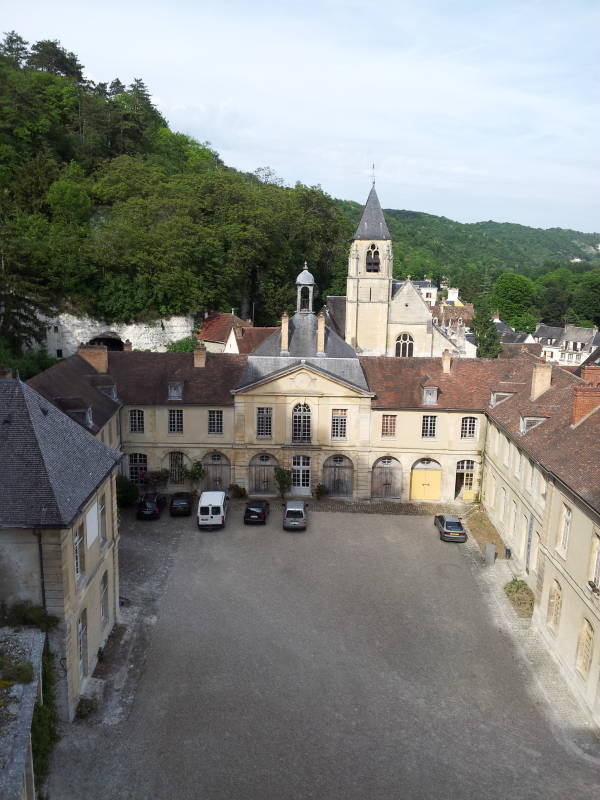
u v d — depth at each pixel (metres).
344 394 45.62
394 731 23.44
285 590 33.53
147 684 25.64
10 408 22.78
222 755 21.98
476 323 91.00
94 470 25.05
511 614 31.80
